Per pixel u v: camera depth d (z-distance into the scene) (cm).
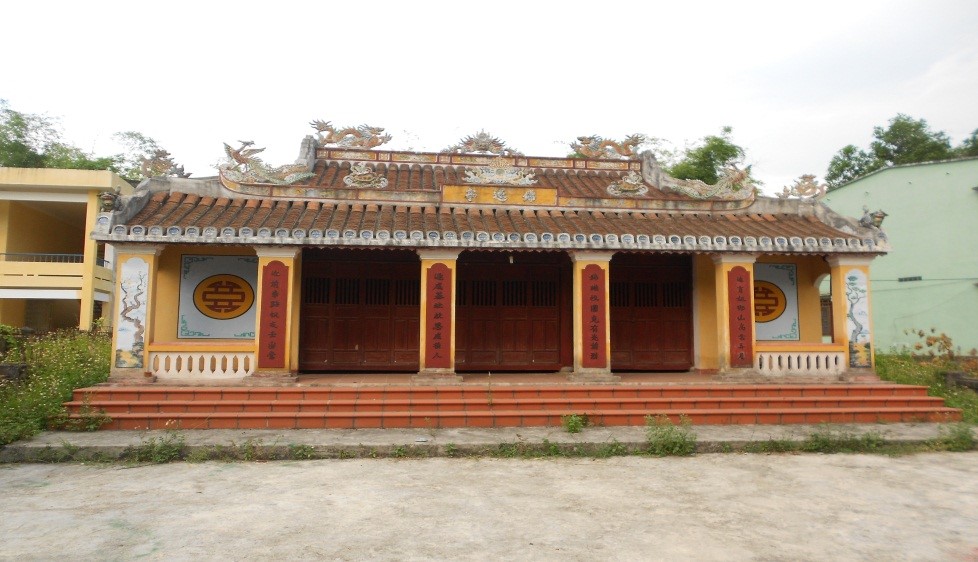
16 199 2325
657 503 712
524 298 1487
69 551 550
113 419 1027
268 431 1027
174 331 1322
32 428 973
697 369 1467
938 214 2317
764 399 1176
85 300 2330
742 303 1285
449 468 877
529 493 751
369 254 1456
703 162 3219
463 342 1457
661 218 1440
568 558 545
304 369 1406
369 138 1634
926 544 591
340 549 561
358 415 1061
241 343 1234
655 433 991
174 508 680
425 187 1491
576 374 1239
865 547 582
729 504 712
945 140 3509
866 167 3628
